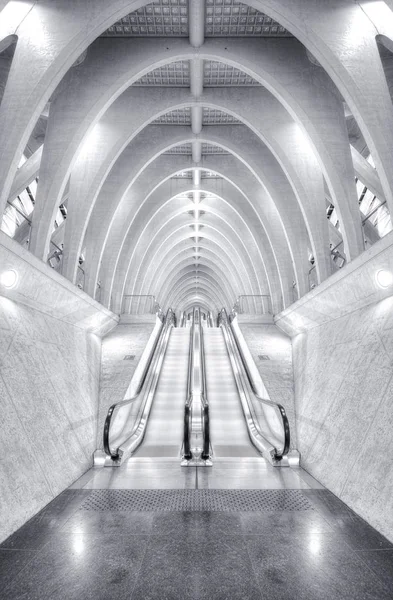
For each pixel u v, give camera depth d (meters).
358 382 6.19
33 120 7.45
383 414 5.12
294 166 11.62
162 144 14.67
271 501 5.39
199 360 14.43
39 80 7.39
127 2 7.64
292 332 12.79
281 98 10.09
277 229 17.08
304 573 3.45
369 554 3.79
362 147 12.66
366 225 12.91
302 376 9.63
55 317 8.41
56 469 5.81
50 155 9.45
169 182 19.95
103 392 9.77
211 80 11.87
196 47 9.95
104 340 12.88
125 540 4.12
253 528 4.45
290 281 16.73
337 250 13.92
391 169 7.22
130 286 22.06
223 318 21.12
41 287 7.14
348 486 5.31
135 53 9.88
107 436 6.96
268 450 7.63
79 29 7.56
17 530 4.32
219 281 41.38
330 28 7.61
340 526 4.49
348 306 7.85
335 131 9.73
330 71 7.73
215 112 13.88
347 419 6.11
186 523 4.60
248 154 14.59
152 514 4.89
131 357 11.44
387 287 6.34
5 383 5.20
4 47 7.92
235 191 19.89
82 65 9.84
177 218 24.83
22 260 6.09
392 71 9.76
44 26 7.62
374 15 7.63
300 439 8.23
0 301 6.24
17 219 12.28
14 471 4.70
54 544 4.01
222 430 9.38
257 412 10.28
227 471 6.99
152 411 10.30
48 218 9.26
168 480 6.42
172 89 12.17
